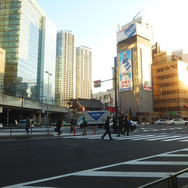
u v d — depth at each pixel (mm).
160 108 84750
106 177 4855
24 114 76812
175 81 81562
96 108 73188
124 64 85000
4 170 5602
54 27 132500
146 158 7344
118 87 86625
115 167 5930
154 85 88062
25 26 94812
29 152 8789
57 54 179125
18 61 87125
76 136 17641
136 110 78938
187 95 83000
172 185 2270
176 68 81875
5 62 87188
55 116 97875
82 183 4383
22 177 4879
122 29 88000
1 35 90062
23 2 93062
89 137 16422
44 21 115375
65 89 174000
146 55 84375
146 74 83062
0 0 93000
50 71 122750
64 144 11633
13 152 8812
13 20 90500
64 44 180875
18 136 16250
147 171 5430
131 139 14477
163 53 94188
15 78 84875
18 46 88000
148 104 82188
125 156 7762
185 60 100000
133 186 4164
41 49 111938
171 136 16734
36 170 5590
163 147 10242
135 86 80500
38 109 63656
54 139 14914
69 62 181375
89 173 5250
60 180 4621
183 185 4129
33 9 103750
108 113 35094
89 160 7000
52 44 127688
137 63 81188
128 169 5668
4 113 73125
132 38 83688
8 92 78625
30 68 98438
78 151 9016
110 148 9930
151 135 17906
